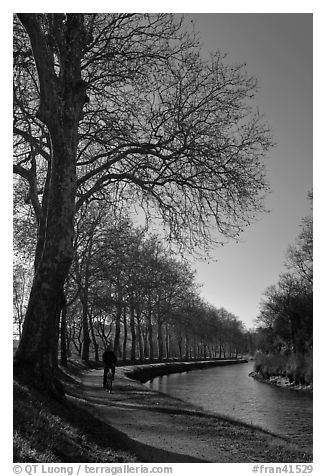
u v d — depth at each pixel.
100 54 18.70
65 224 12.43
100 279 39.22
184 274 63.19
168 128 18.58
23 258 27.44
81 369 36.97
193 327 84.56
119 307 45.75
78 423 10.41
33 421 8.19
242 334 148.12
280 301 53.12
